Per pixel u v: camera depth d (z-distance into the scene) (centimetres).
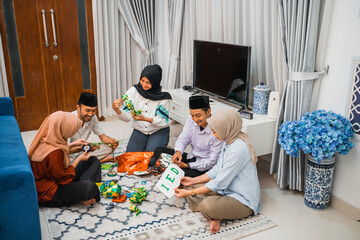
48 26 422
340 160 277
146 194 285
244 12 334
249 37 345
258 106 323
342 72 266
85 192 265
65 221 257
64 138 272
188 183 273
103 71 460
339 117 261
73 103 461
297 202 293
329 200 289
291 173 300
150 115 344
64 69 444
